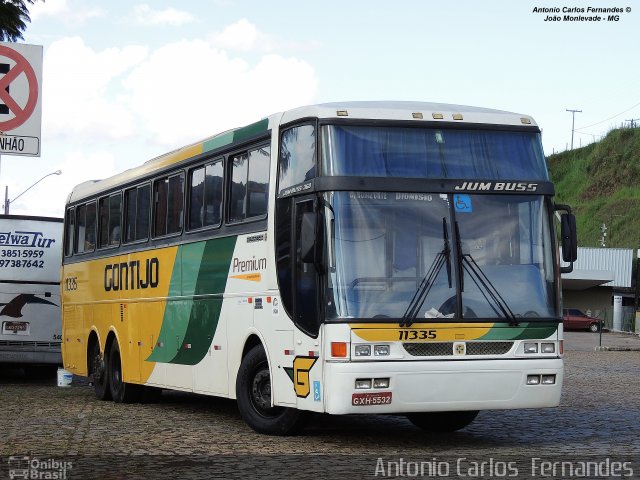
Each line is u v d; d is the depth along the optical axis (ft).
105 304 66.69
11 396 69.21
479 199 41.75
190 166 54.24
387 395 39.45
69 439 43.57
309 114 42.29
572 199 449.89
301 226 40.37
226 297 48.73
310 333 40.81
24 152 39.70
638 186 430.20
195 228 53.01
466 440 44.34
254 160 46.88
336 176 40.57
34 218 84.58
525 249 41.93
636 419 53.42
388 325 39.73
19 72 39.70
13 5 88.33
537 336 41.42
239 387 46.57
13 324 83.61
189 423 50.88
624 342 189.78
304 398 41.27
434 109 42.83
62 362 83.92
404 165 41.39
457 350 40.34
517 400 41.01
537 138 43.52
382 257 40.32
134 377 60.90
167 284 56.34
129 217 63.57
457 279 40.75
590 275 264.52
